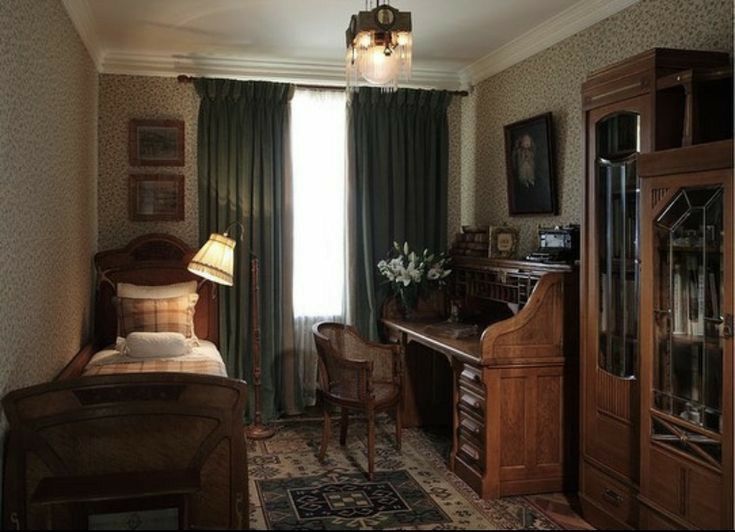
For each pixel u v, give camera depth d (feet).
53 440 7.93
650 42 11.21
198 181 16.16
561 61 13.73
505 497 11.78
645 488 9.24
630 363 9.75
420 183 17.34
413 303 16.52
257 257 16.26
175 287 15.30
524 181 14.85
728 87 9.02
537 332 11.82
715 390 8.14
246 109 16.22
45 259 9.93
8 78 7.78
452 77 17.80
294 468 13.15
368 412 12.65
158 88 16.20
